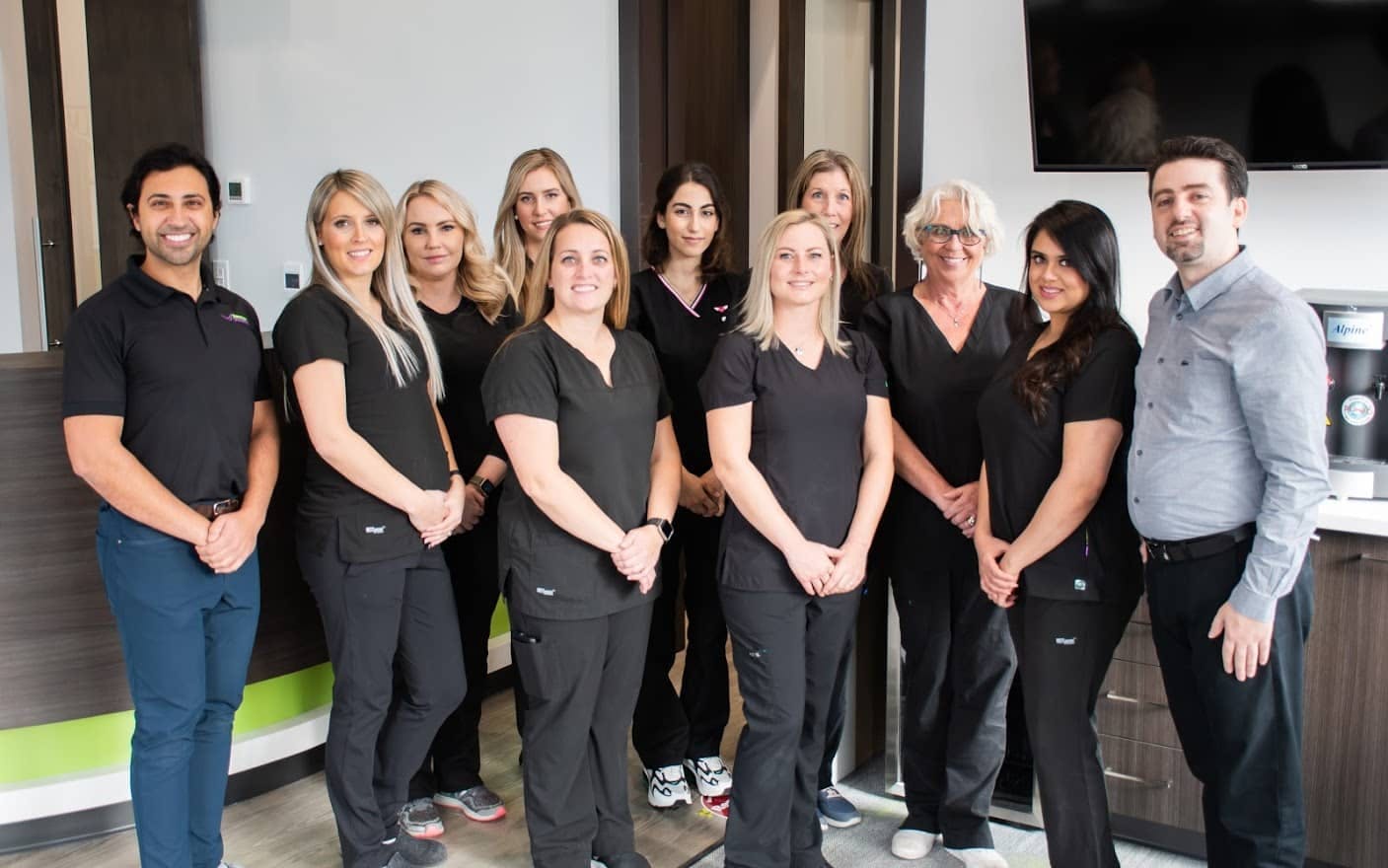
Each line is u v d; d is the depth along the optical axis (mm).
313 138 4609
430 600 2697
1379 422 2594
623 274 2584
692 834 2973
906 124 3209
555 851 2574
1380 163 2684
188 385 2363
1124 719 2789
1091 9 2877
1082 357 2293
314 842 2914
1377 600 2480
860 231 2967
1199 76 2803
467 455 2965
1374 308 2557
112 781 2906
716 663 3092
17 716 2775
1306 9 2676
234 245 4906
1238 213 2104
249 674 3045
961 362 2695
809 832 2660
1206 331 2100
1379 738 2512
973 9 3170
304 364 2475
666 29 3988
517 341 2480
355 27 4418
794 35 4230
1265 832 2178
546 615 2463
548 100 4000
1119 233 3074
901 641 3064
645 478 2584
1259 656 2066
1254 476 2088
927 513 2711
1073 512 2301
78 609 2793
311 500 2602
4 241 5238
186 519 2346
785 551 2418
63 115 5188
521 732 2992
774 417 2459
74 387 2277
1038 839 2914
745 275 3008
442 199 2871
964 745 2736
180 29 4777
